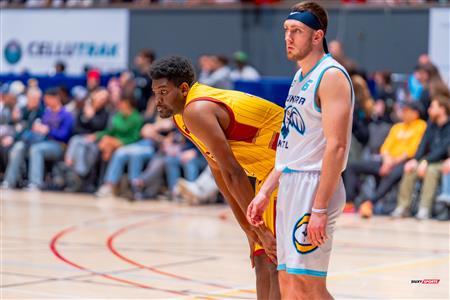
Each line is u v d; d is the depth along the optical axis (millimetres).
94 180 16891
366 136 14172
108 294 7562
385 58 16906
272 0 19016
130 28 19203
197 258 9688
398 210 13695
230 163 5613
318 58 5258
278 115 5922
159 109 5809
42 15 20109
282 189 5383
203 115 5613
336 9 17234
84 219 13180
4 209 14250
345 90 5113
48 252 9984
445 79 16391
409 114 13766
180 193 15531
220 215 13617
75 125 16953
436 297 7609
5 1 21812
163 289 7836
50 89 17312
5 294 7473
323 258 5270
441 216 13523
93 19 19547
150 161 16078
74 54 19812
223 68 15414
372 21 16984
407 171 13570
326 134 5102
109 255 9844
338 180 5129
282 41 17594
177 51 18703
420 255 10062
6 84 18734
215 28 18266
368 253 10180
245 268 9055
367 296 7621
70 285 7973
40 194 16656
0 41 20547
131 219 13289
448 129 13312
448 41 16391
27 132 17641
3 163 18031
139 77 16953
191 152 15523
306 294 5328
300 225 5254
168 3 19031
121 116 16203
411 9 16656
